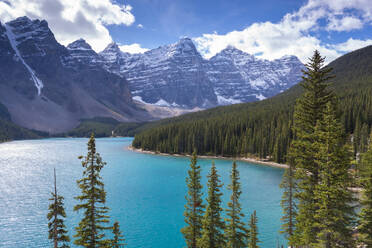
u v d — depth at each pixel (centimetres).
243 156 15288
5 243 4631
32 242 4672
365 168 2831
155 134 19900
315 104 2748
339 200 2102
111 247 2642
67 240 2377
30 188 8262
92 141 2488
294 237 2648
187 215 3142
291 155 2956
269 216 5709
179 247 4522
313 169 2605
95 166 2483
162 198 7412
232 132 16838
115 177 10312
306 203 2638
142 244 4625
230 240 3064
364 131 9444
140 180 9769
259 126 16188
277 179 9562
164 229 5269
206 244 2964
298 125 2933
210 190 3077
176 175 10744
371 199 2628
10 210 6256
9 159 14412
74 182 9094
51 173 10669
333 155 2156
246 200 6888
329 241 2138
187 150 17588
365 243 2422
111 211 6319
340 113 2656
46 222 5550
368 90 15400
